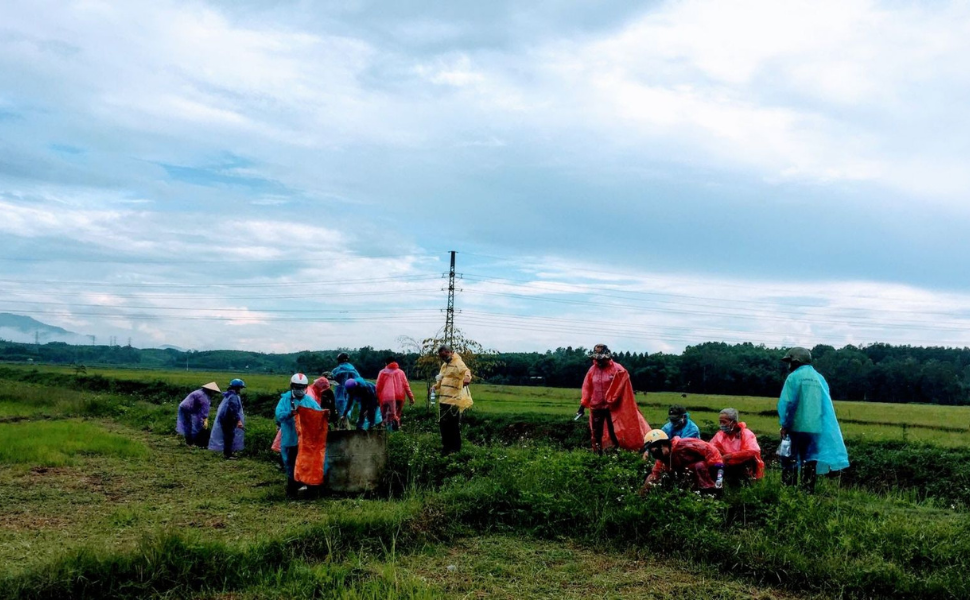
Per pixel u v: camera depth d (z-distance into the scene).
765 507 9.31
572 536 9.41
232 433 16.33
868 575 7.44
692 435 11.30
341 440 11.92
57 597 6.66
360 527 8.75
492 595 7.25
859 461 15.10
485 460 12.34
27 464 13.69
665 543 8.73
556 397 42.97
